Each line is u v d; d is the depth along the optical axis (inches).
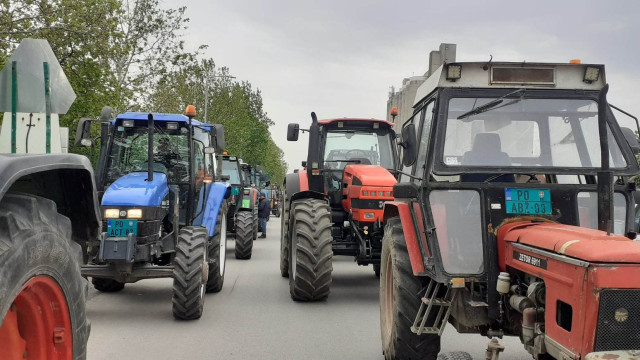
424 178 172.7
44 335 105.0
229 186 376.8
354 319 284.8
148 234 266.1
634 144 182.4
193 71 922.1
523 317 137.7
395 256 187.5
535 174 173.3
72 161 113.0
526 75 180.7
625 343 114.0
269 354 221.9
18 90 224.8
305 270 315.0
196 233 286.8
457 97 179.6
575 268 119.5
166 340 240.1
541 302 136.3
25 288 95.7
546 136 179.2
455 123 178.2
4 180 89.1
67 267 106.2
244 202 632.4
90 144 312.0
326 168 382.3
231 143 1491.1
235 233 575.5
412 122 219.1
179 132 315.3
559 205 164.7
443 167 172.1
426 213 169.5
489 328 163.2
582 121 179.5
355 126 389.7
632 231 171.0
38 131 225.1
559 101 180.4
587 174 172.2
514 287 148.6
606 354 109.9
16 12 551.5
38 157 100.8
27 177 115.6
